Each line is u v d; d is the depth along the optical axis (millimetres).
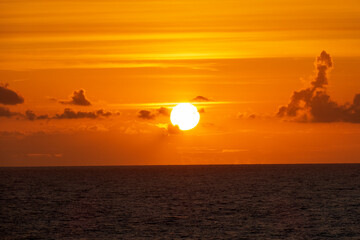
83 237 165500
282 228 181500
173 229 179625
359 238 164500
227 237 165625
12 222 195125
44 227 183750
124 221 197250
